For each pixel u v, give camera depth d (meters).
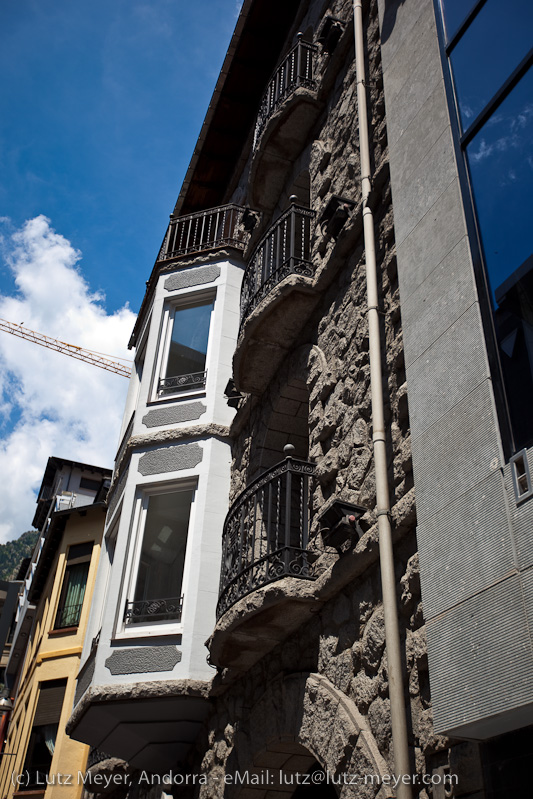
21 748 18.50
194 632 9.39
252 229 12.39
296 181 10.95
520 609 4.06
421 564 5.01
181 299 13.12
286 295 8.57
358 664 5.82
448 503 4.92
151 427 11.62
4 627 35.22
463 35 6.43
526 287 4.82
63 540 21.06
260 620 6.98
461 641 4.41
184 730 9.62
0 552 145.50
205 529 10.23
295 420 9.60
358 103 8.17
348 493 6.58
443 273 5.74
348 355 7.40
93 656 10.48
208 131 16.14
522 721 4.01
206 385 11.73
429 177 6.30
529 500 4.24
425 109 6.69
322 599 6.58
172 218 14.11
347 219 7.95
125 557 10.36
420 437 5.46
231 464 10.91
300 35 11.33
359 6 8.84
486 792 4.16
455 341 5.35
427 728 4.77
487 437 4.73
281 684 6.97
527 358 4.63
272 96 11.55
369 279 6.81
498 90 5.71
